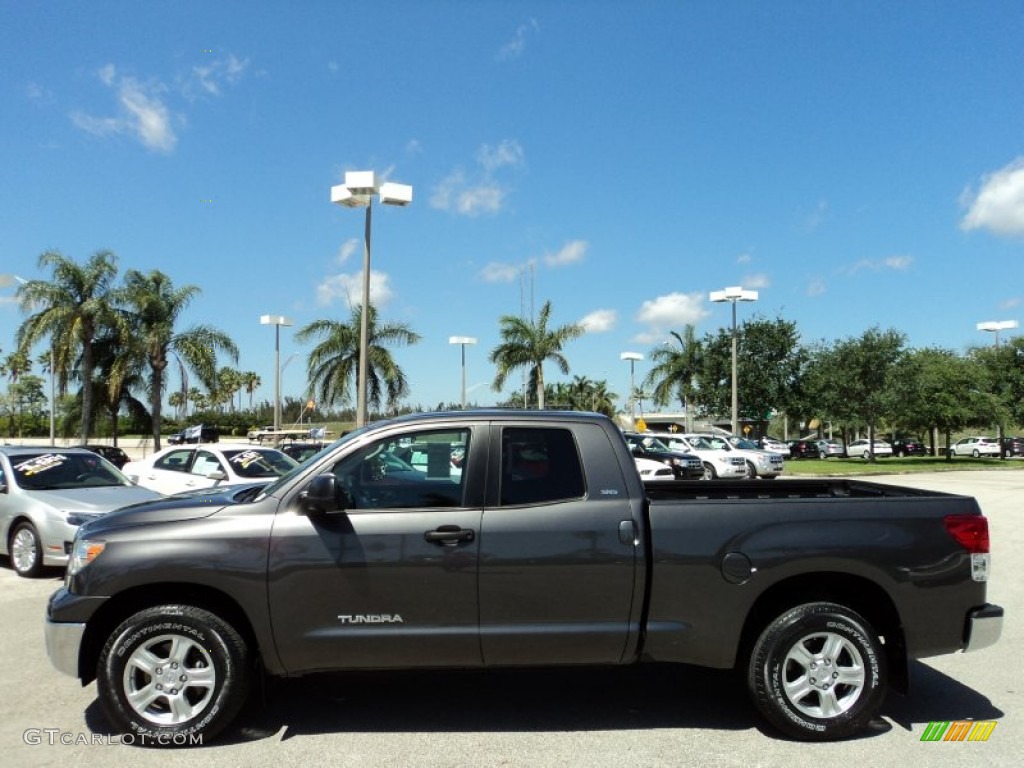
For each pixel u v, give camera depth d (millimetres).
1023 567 10281
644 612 4500
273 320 29469
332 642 4414
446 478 4641
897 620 4605
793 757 4277
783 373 39594
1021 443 51094
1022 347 48812
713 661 4520
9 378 80000
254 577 4395
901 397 39062
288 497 4570
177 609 4449
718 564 4500
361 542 4430
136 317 31000
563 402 61844
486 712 4953
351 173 17016
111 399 30422
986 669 5922
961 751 4375
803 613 4512
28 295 29484
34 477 10266
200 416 76750
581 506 4559
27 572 9547
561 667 4574
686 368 43656
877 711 4523
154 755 4316
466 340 34500
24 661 6125
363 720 4816
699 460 21688
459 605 4430
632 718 4859
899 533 4582
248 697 4664
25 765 4199
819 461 43281
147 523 4570
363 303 18000
